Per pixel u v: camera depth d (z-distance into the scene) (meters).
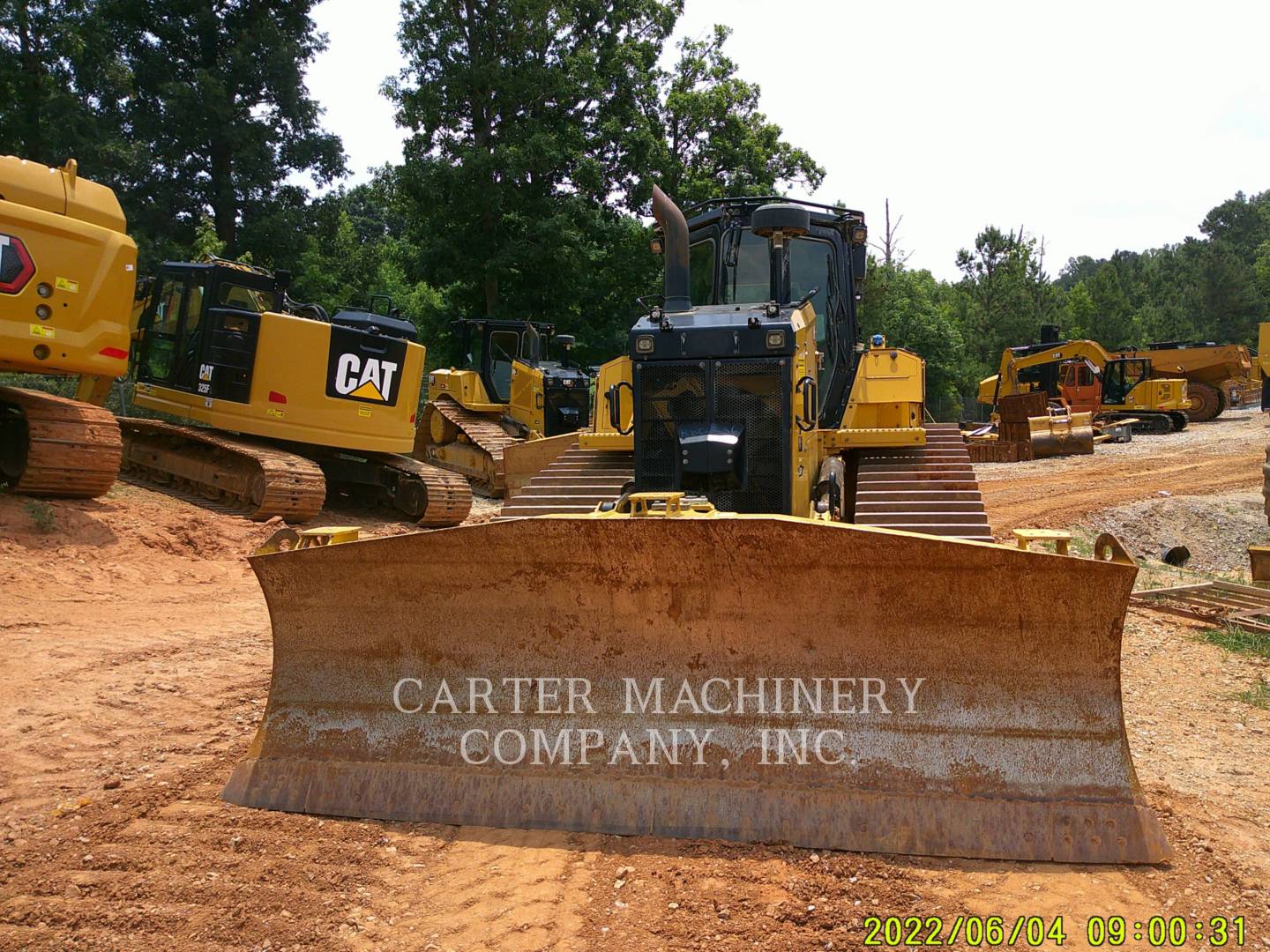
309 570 4.33
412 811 4.11
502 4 30.55
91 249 10.21
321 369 13.66
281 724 4.38
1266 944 3.25
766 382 6.04
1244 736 5.74
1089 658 3.81
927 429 8.38
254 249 32.88
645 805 3.96
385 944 3.27
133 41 33.28
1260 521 17.66
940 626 3.88
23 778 4.59
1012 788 3.79
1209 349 37.28
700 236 7.54
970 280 64.62
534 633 4.18
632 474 7.89
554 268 30.64
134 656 6.70
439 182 29.42
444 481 14.93
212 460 13.60
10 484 10.88
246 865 3.76
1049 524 16.31
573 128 31.17
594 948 3.23
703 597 4.02
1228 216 113.69
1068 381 34.28
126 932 3.32
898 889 3.53
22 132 28.66
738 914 3.40
